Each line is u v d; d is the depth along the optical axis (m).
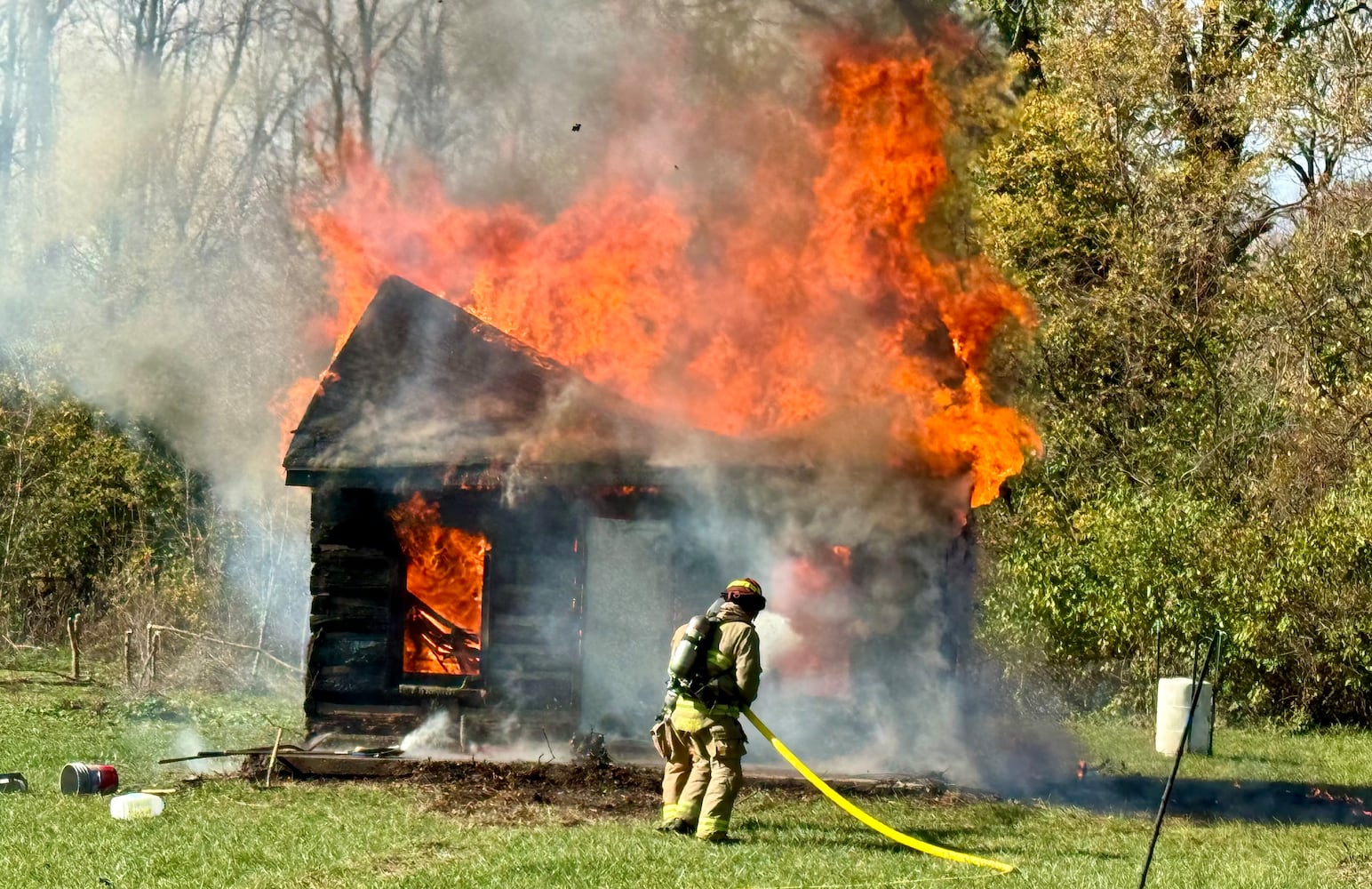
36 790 11.01
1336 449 22.06
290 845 9.06
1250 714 19.84
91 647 22.55
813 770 12.19
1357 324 24.44
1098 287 26.88
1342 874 9.31
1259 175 27.50
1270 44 27.53
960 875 8.62
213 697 17.67
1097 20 27.70
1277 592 19.16
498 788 11.09
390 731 12.38
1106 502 21.05
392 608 12.54
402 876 8.23
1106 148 26.61
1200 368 25.00
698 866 8.55
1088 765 14.28
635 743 12.46
